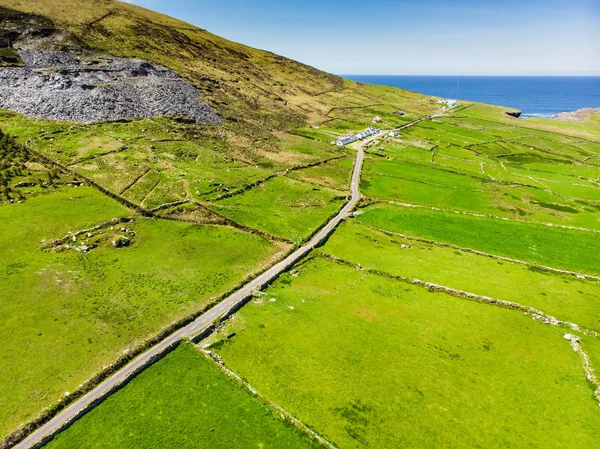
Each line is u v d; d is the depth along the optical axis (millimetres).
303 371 51031
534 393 50875
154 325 54281
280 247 78875
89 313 55000
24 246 65875
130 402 44031
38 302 55594
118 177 90312
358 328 59781
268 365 51344
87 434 40219
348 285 70000
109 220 76062
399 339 58281
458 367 54125
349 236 87062
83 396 43500
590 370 54938
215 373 48531
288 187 107750
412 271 75688
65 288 58875
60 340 50094
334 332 58438
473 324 62750
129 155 101000
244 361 51500
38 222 72000
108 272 63688
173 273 66000
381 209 103375
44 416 40406
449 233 93250
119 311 56000
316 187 110000
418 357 55250
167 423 42188
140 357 49094
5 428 39062
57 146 98125
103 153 99188
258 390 47375
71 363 47125
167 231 77188
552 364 55875
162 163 101625
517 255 85125
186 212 84062
